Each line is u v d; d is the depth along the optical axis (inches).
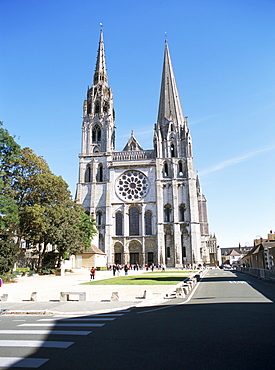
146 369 315.6
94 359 350.9
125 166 3897.6
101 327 531.5
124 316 650.8
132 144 4362.7
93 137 4128.9
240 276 2097.7
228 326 506.0
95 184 3831.2
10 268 1691.7
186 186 3806.6
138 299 909.2
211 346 392.5
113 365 330.0
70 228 2329.0
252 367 315.3
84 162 3951.8
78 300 915.4
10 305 847.1
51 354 373.1
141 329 503.2
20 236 2266.2
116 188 3853.3
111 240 3634.4
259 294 979.3
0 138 1817.2
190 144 3996.1
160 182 3818.9
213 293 1046.4
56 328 530.9
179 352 370.3
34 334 485.1
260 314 615.2
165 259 3595.0
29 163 2343.8
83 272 2770.7
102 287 1304.1
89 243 3125.0
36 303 879.7
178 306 772.0
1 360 352.8
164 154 3983.8
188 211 3715.6
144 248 3629.4
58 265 2628.0
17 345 416.8
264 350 371.2
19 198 2333.9
